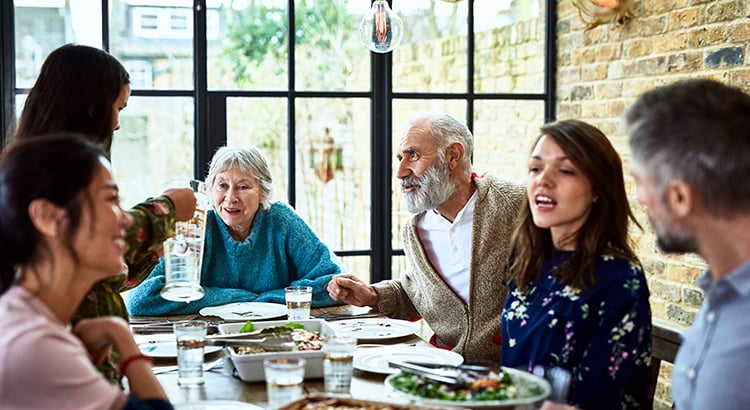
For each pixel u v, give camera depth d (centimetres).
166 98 422
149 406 155
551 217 207
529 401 166
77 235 152
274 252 327
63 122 194
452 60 447
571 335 204
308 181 439
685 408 154
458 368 189
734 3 346
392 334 255
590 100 431
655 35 388
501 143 454
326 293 311
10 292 150
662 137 144
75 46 198
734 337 144
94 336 171
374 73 439
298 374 176
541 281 214
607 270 204
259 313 290
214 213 326
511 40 453
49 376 141
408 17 439
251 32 427
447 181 285
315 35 434
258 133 433
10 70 402
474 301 281
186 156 426
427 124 288
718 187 140
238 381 214
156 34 418
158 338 256
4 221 150
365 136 443
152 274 304
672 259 384
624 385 202
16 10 402
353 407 165
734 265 147
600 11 403
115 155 419
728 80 350
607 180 207
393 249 448
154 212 198
